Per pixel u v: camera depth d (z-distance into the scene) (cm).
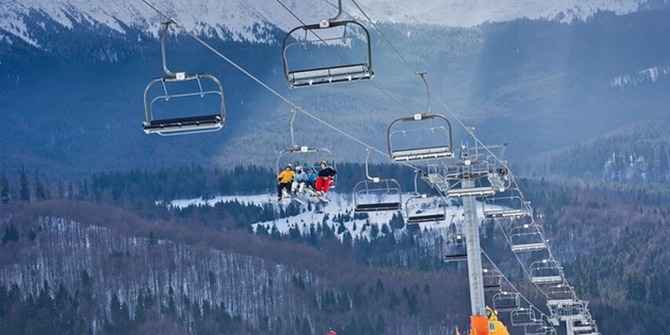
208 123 2523
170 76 2528
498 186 5538
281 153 4066
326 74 2488
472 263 5562
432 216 5788
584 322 9556
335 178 4206
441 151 3662
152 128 2541
